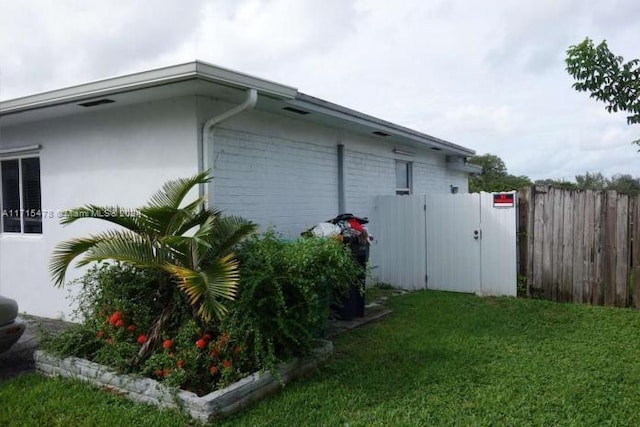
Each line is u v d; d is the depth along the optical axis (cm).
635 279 652
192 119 512
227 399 336
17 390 388
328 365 431
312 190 718
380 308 661
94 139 597
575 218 693
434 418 327
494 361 437
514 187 2230
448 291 802
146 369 375
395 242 870
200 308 360
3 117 627
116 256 390
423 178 1107
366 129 785
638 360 434
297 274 409
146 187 552
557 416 326
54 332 523
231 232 443
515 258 736
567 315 610
